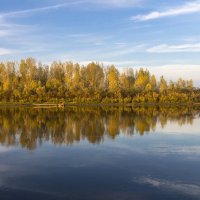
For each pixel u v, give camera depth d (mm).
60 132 38812
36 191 17625
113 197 16688
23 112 72500
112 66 120062
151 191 17344
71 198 16641
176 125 45438
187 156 25203
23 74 115000
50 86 112000
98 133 37719
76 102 107625
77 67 115500
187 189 17547
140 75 122500
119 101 111438
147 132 38344
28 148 29156
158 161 23688
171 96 116375
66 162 23828
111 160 24250
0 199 16516
